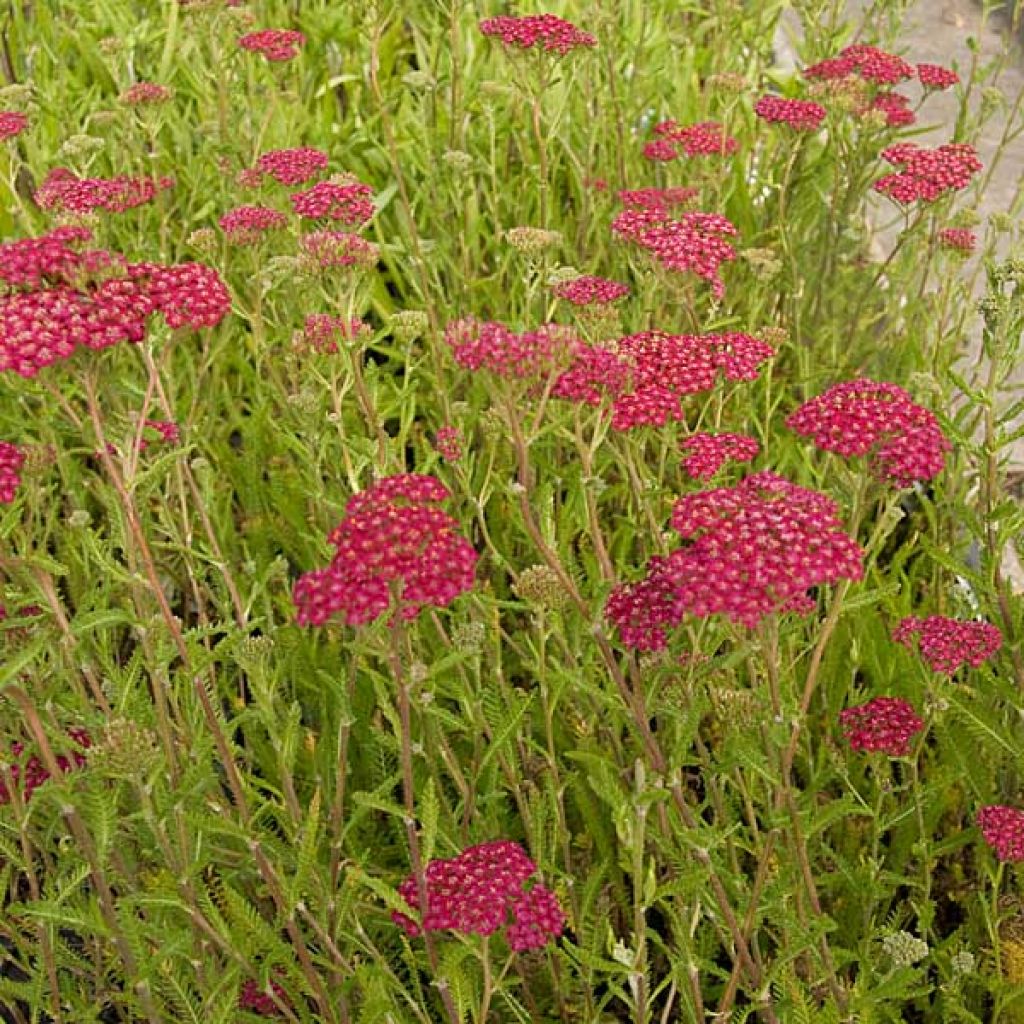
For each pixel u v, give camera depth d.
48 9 1.58
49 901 0.82
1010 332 0.87
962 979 0.89
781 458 1.07
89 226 1.00
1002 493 1.15
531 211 1.38
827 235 1.28
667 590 0.80
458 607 1.01
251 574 1.06
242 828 0.79
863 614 1.01
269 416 1.14
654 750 0.80
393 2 1.13
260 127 1.31
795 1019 0.80
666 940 0.95
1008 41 1.32
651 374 0.87
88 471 1.13
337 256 0.89
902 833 0.95
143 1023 0.94
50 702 0.84
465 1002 0.79
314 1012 0.90
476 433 1.17
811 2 1.38
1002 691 0.90
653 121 1.49
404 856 0.94
